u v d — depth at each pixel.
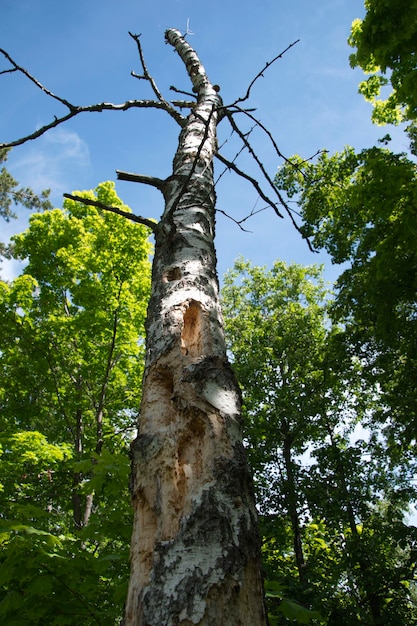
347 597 10.16
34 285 9.80
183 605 1.21
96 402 10.50
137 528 1.50
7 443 8.20
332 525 11.04
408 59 7.28
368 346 11.72
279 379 14.13
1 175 15.10
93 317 9.71
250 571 1.33
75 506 8.80
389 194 7.97
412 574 9.52
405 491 11.05
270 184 3.08
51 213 10.91
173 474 1.55
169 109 3.82
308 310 16.03
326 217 12.00
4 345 9.66
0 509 7.58
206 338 1.98
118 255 9.70
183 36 5.05
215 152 3.36
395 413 11.00
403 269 9.15
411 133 11.61
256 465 12.02
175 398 1.73
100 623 2.52
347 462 11.79
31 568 2.44
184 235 2.46
